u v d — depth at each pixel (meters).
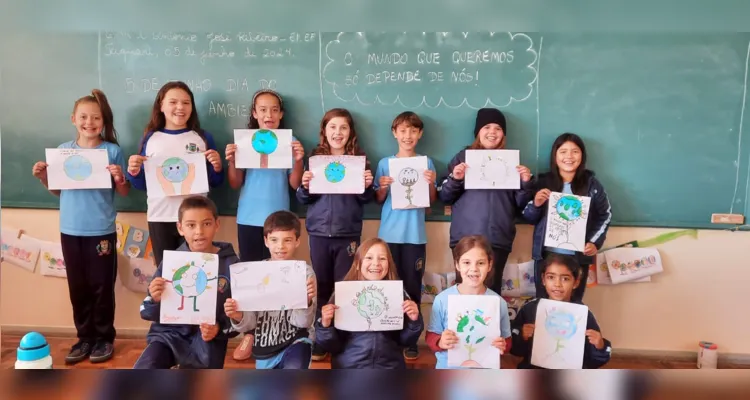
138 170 2.16
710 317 2.40
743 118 2.29
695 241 2.37
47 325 2.54
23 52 2.38
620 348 2.46
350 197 2.24
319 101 2.34
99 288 2.29
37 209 2.46
